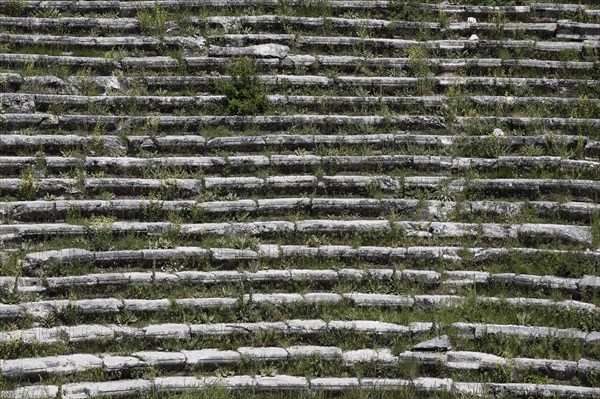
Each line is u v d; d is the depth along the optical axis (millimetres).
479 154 28875
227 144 28500
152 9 32531
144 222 26328
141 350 23469
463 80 30969
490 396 22922
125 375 22828
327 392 22859
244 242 26031
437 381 23125
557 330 24203
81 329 23469
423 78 30781
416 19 33219
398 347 23812
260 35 31875
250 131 28969
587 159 28875
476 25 32969
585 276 25609
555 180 27969
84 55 30891
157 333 23656
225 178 27578
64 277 24578
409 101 30188
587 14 33438
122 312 24109
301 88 30516
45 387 21938
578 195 28031
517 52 32219
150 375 22766
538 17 33656
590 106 30250
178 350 23531
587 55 32281
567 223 27281
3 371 22062
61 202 26312
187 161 27812
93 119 28609
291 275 25312
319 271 25469
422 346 23938
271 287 25234
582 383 23344
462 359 23656
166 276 24922
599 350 23875
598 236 26625
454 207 27469
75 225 25844
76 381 22500
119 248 25672
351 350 23906
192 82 30250
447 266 26016
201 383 22562
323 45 31953
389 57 31891
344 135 29047
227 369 23250
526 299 25078
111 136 28297
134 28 31984
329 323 24266
